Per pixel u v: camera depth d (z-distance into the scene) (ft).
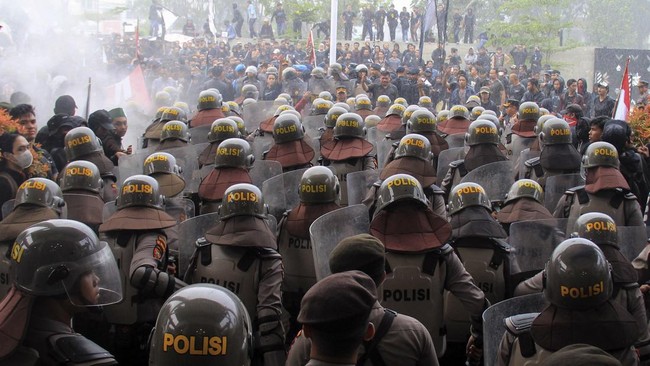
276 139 31.04
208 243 18.25
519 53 110.32
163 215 18.95
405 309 16.93
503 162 28.55
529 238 20.17
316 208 20.89
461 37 138.92
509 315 14.67
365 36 122.31
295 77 64.34
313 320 10.21
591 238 16.60
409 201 17.21
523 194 22.91
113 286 12.42
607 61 99.55
